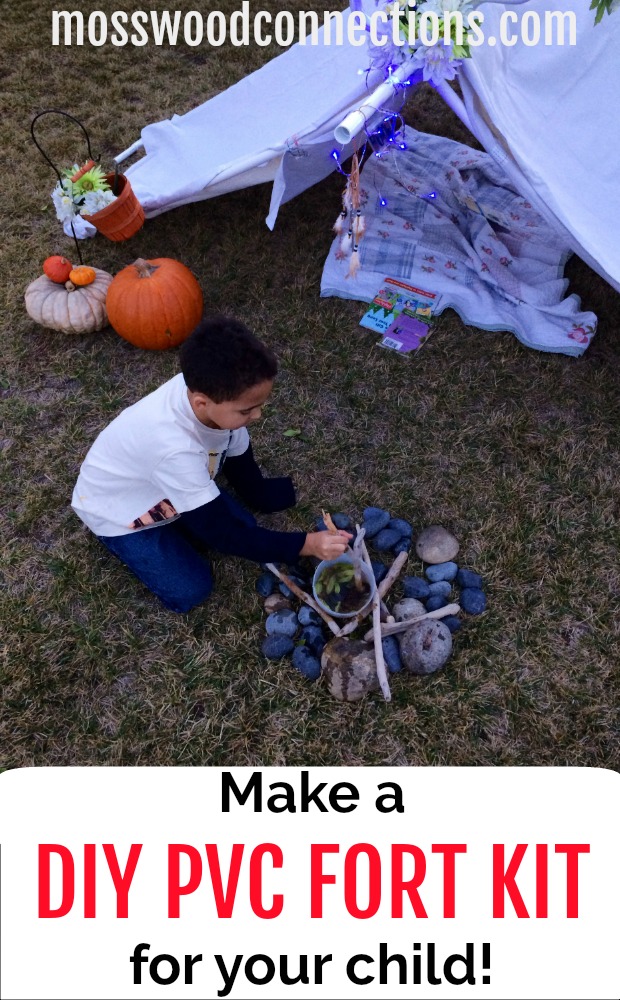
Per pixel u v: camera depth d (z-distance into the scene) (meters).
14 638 2.56
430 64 2.54
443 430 3.19
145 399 2.19
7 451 3.11
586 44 3.19
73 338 3.53
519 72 3.18
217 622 2.59
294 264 3.88
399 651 2.47
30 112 4.89
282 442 3.13
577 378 3.38
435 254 3.79
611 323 3.60
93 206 3.37
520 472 3.04
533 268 3.72
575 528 2.86
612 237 2.91
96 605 2.64
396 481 3.00
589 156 3.10
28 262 3.89
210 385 1.81
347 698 2.39
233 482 2.74
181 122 3.90
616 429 3.19
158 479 2.11
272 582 2.65
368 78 2.81
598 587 2.70
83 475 2.38
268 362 1.83
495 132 2.82
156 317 3.28
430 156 4.20
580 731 2.39
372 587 2.46
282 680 2.45
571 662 2.52
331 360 3.45
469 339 3.53
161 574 2.49
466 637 2.56
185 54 5.43
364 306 3.68
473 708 2.41
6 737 2.36
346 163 4.11
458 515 2.89
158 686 2.47
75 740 2.36
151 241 4.01
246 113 3.70
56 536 2.84
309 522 2.86
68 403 3.29
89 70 5.27
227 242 3.99
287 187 3.38
